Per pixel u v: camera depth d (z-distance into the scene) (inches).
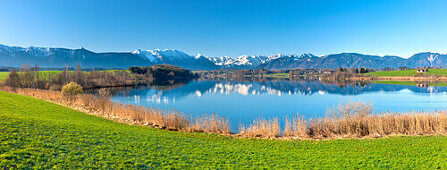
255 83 5944.9
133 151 517.7
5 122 557.3
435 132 888.9
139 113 1115.3
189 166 474.3
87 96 1521.9
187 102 2354.8
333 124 950.4
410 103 2156.7
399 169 517.0
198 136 848.9
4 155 378.6
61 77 3179.1
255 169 492.7
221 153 592.4
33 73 3002.0
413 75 6387.8
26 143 450.3
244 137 869.8
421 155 606.5
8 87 2135.8
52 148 448.8
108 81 4237.2
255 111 1835.6
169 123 1007.0
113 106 1263.5
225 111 1828.2
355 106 978.1
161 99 2549.2
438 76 6013.8
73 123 728.3
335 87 4252.0
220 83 6013.8
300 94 3112.7
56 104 1357.0
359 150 674.2
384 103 2170.3
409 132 888.3
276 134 899.4
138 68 7440.9
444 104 2082.9
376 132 878.4
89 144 516.1
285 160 569.0
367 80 6535.4
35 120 653.9
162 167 450.0
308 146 734.5
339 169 514.9
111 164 426.0
